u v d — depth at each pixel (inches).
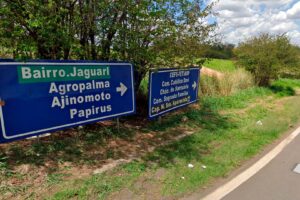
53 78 179.2
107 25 215.0
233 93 490.9
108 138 223.5
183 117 306.8
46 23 176.6
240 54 647.8
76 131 224.2
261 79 642.2
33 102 169.6
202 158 206.7
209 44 293.9
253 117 353.4
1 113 155.4
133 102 248.2
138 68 256.7
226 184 169.5
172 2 239.6
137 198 146.3
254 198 153.8
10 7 174.7
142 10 218.8
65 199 137.8
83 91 199.6
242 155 217.3
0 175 147.9
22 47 178.2
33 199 134.9
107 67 217.3
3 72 154.5
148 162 190.7
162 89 275.9
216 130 280.5
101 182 156.9
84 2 205.6
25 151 178.4
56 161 173.6
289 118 357.7
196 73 346.9
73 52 219.6
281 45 645.3
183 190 157.6
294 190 164.7
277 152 231.1
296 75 781.3
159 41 241.1
